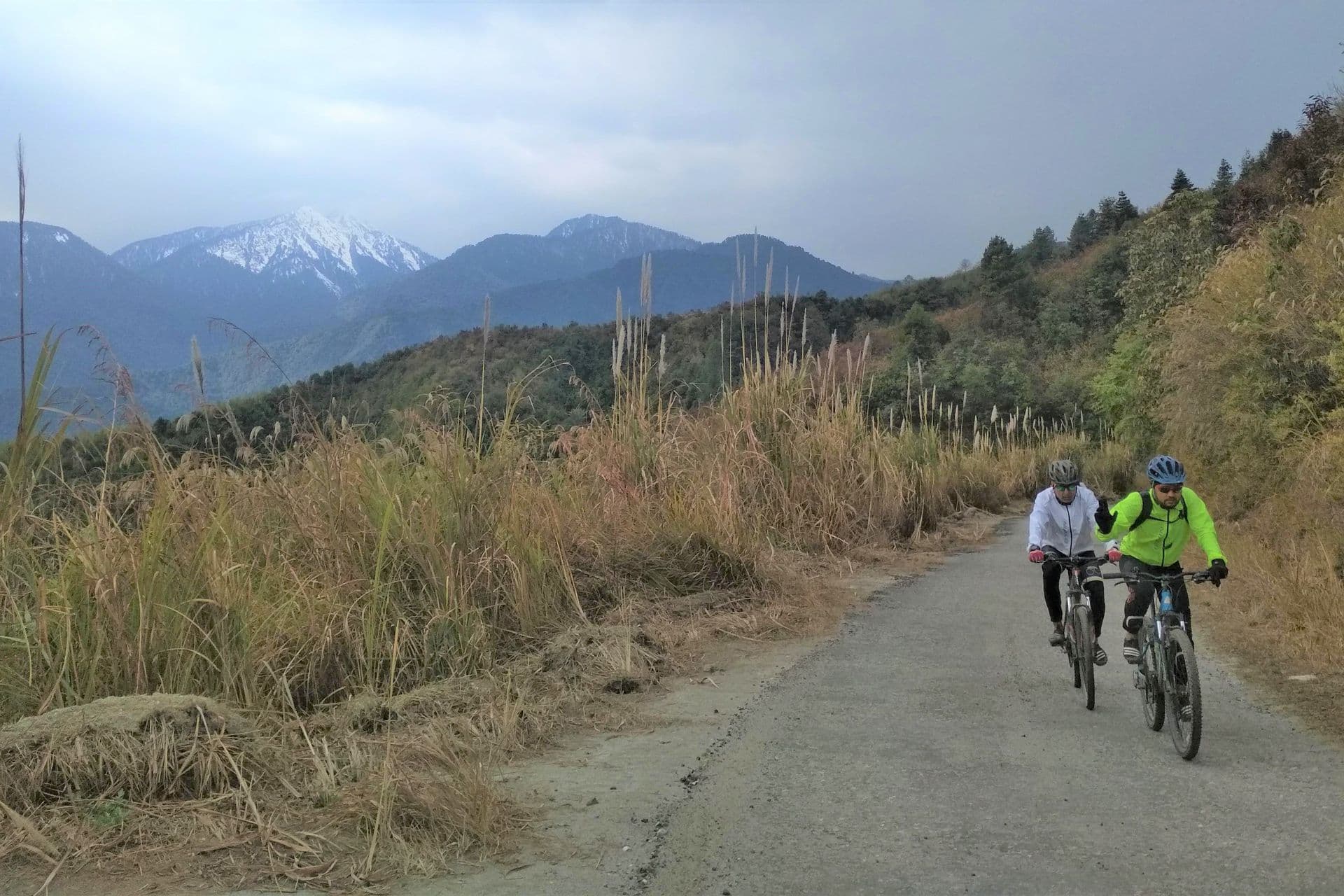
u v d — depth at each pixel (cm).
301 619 623
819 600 1020
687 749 550
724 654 802
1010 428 3219
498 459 861
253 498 697
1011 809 452
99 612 528
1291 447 1205
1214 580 598
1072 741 561
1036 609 1004
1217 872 379
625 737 575
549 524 882
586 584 900
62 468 580
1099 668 745
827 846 411
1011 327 8856
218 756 451
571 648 725
